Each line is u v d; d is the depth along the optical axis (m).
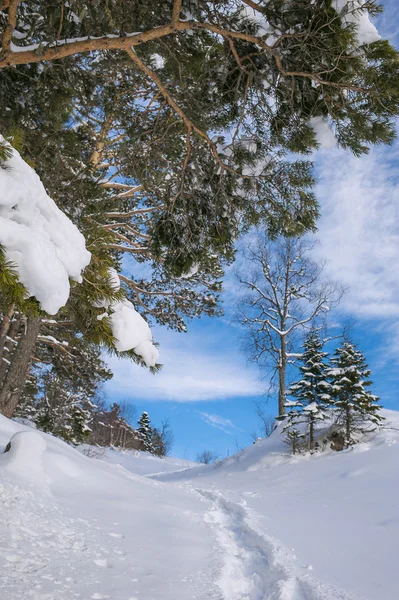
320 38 3.56
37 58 3.42
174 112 5.16
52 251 1.97
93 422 42.19
